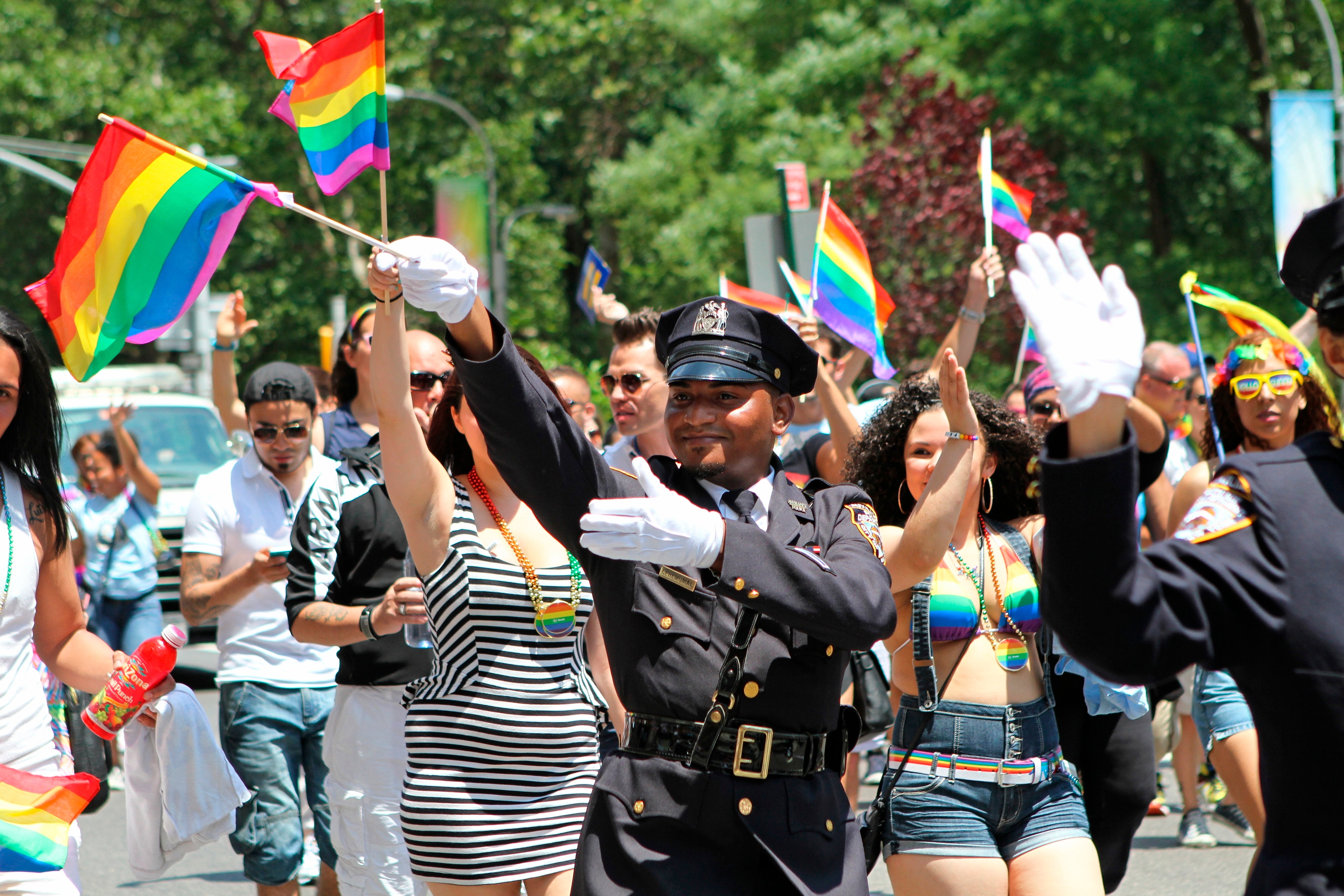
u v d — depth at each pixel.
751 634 4.61
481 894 5.81
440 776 5.83
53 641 5.81
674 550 4.20
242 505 9.30
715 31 48.00
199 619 8.89
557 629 6.01
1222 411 8.18
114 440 15.45
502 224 52.78
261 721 8.50
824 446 10.70
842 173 39.91
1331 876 3.33
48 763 5.45
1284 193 14.19
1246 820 10.28
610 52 56.78
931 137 33.72
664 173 45.81
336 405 12.91
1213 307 7.25
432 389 8.02
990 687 6.18
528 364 5.88
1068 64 41.22
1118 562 3.23
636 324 9.16
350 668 7.26
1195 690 8.05
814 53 43.53
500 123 56.94
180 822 5.76
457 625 5.97
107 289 5.04
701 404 4.92
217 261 5.08
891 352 32.38
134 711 5.59
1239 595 3.36
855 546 4.84
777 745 4.62
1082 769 7.08
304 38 56.66
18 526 5.44
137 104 53.56
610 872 4.59
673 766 4.61
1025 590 6.32
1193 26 42.62
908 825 6.05
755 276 14.93
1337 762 3.32
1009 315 32.22
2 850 5.12
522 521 6.14
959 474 6.00
